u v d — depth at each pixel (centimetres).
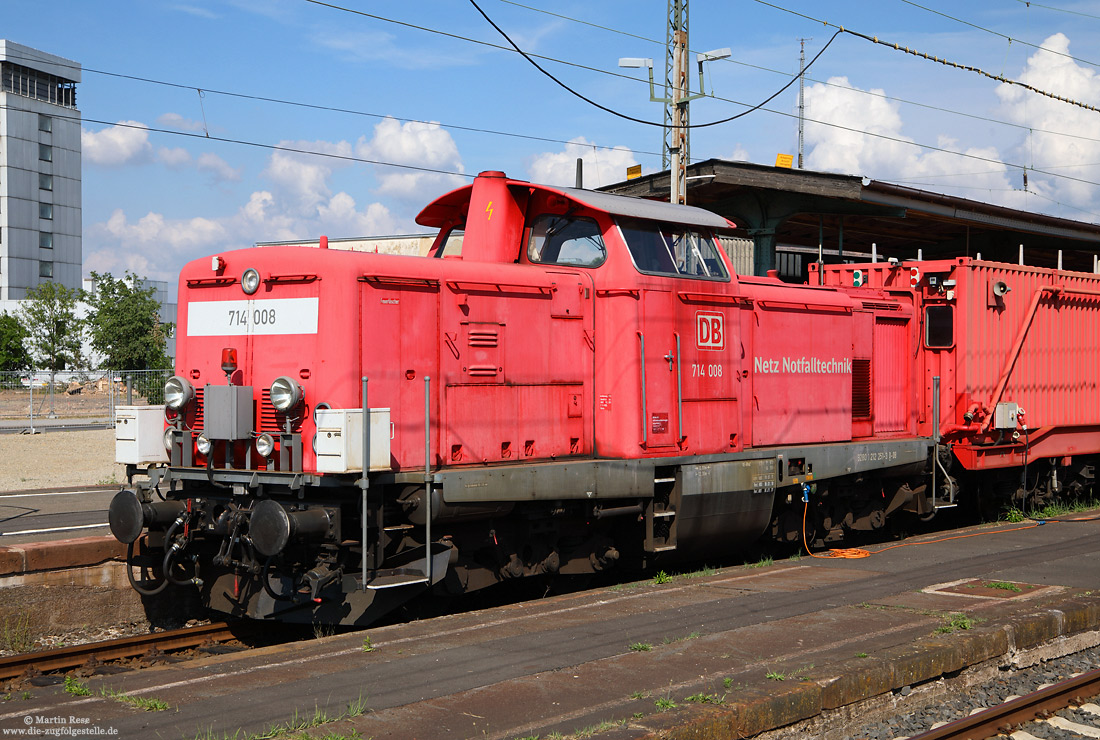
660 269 981
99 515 1347
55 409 3544
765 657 647
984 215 2606
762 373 1116
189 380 870
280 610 798
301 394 778
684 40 1991
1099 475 1762
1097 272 1741
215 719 518
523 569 901
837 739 591
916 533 1442
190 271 875
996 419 1441
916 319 1413
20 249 7275
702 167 2052
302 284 797
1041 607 805
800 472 1126
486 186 977
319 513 748
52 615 925
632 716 525
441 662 633
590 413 961
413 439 813
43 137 7475
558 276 938
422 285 827
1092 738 621
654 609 802
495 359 881
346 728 502
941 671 670
